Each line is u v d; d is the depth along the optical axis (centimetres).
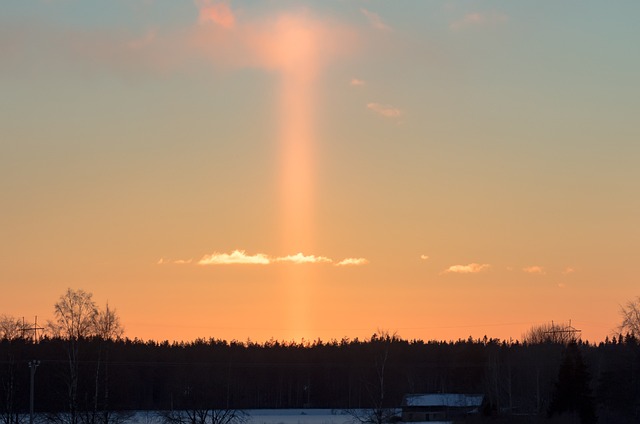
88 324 12912
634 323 16338
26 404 16688
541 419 14175
